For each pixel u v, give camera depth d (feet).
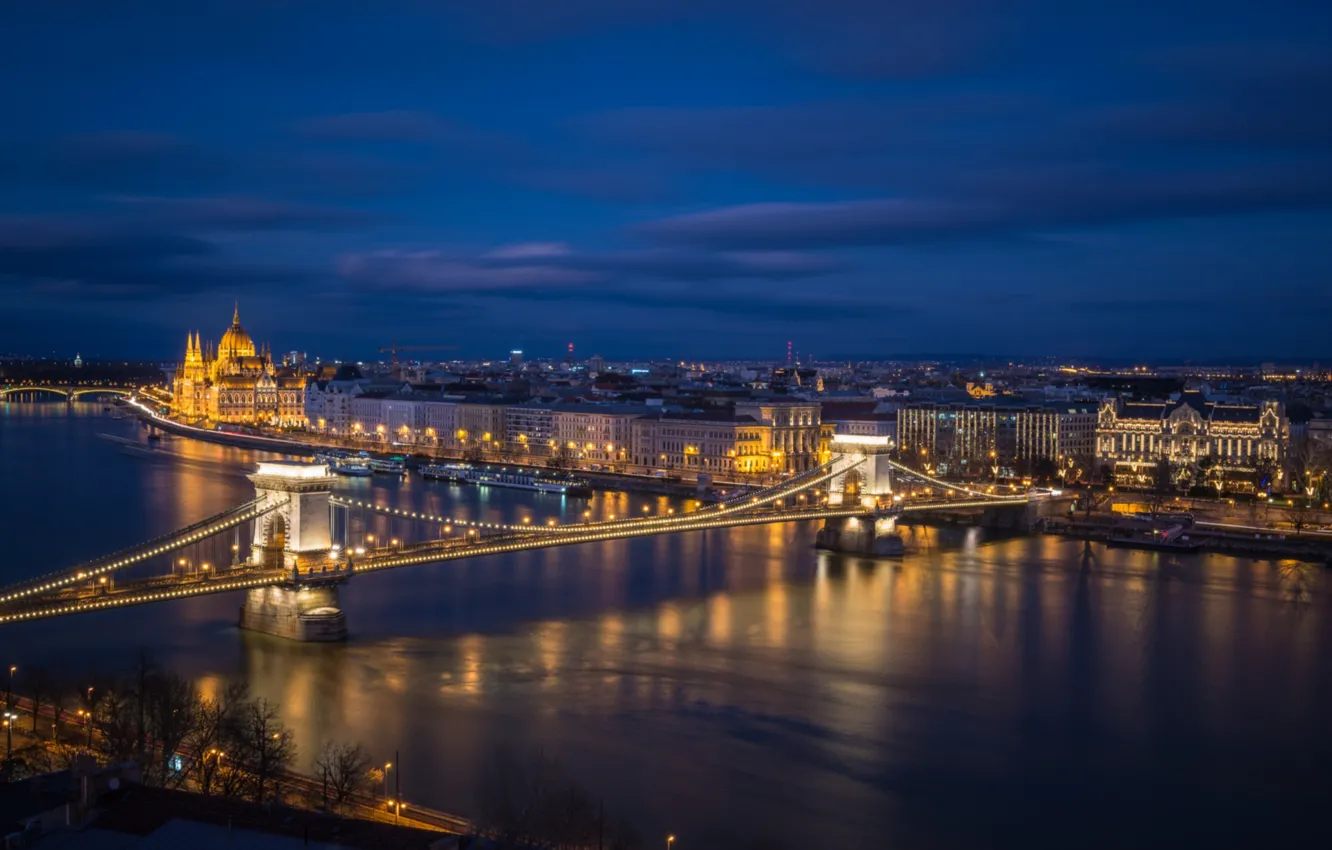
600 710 573.74
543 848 371.35
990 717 580.71
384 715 556.10
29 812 303.27
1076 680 642.22
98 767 330.75
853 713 581.53
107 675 584.40
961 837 449.48
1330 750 544.21
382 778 473.26
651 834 437.17
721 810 462.60
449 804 446.19
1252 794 495.41
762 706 587.68
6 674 592.60
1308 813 478.59
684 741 535.19
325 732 529.86
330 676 616.39
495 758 501.97
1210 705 603.26
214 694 573.33
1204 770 519.60
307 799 435.94
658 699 593.42
